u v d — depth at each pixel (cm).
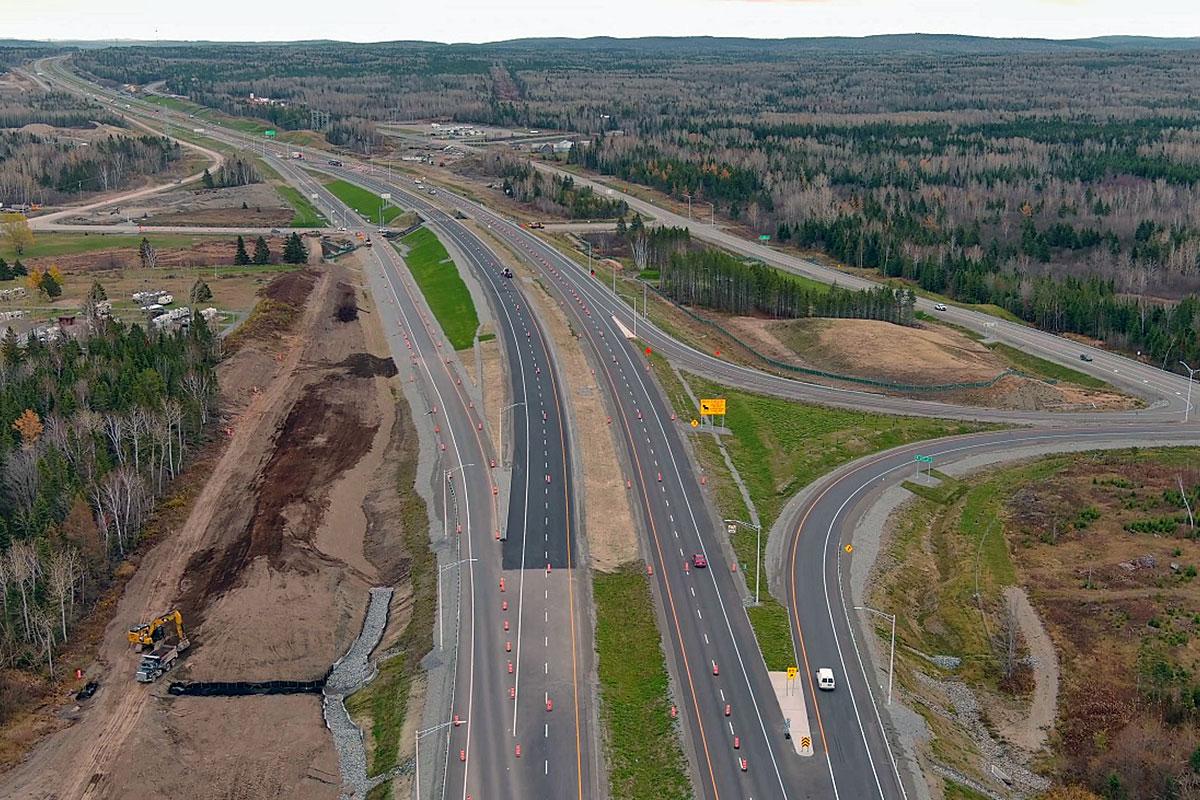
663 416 17650
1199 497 14525
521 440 16475
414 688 10700
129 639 11406
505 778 9331
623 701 10438
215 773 9825
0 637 11119
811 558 13400
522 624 11669
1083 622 12106
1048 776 9981
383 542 14075
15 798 9419
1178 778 9469
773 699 10444
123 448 14575
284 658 11469
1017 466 16262
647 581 12569
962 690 11325
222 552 13325
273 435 16750
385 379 19525
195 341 18738
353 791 9569
